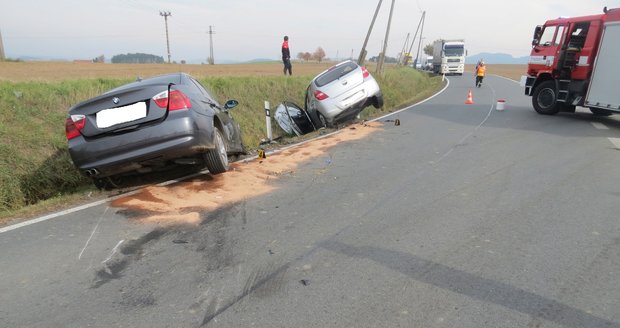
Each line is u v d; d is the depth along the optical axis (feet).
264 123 40.11
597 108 35.88
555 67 38.06
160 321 8.89
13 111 25.44
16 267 11.41
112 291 10.10
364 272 10.73
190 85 19.97
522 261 11.16
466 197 16.44
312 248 12.16
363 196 16.81
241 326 8.66
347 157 24.23
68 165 22.68
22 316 9.18
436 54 155.02
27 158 21.68
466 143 27.17
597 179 18.56
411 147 26.53
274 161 23.61
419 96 63.72
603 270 10.62
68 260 11.73
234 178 19.74
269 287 10.11
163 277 10.69
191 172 21.07
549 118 38.14
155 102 16.47
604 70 33.42
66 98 30.01
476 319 8.75
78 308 9.44
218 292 9.95
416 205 15.64
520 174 19.56
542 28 40.11
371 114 45.98
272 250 12.09
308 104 39.88
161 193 17.61
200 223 14.21
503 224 13.67
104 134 16.25
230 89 42.96
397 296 9.62
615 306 9.12
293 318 8.89
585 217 14.15
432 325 8.57
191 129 16.57
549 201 15.78
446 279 10.32
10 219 15.02
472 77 132.36
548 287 9.89
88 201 16.81
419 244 12.30
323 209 15.38
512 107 47.85
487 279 10.28
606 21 32.94
